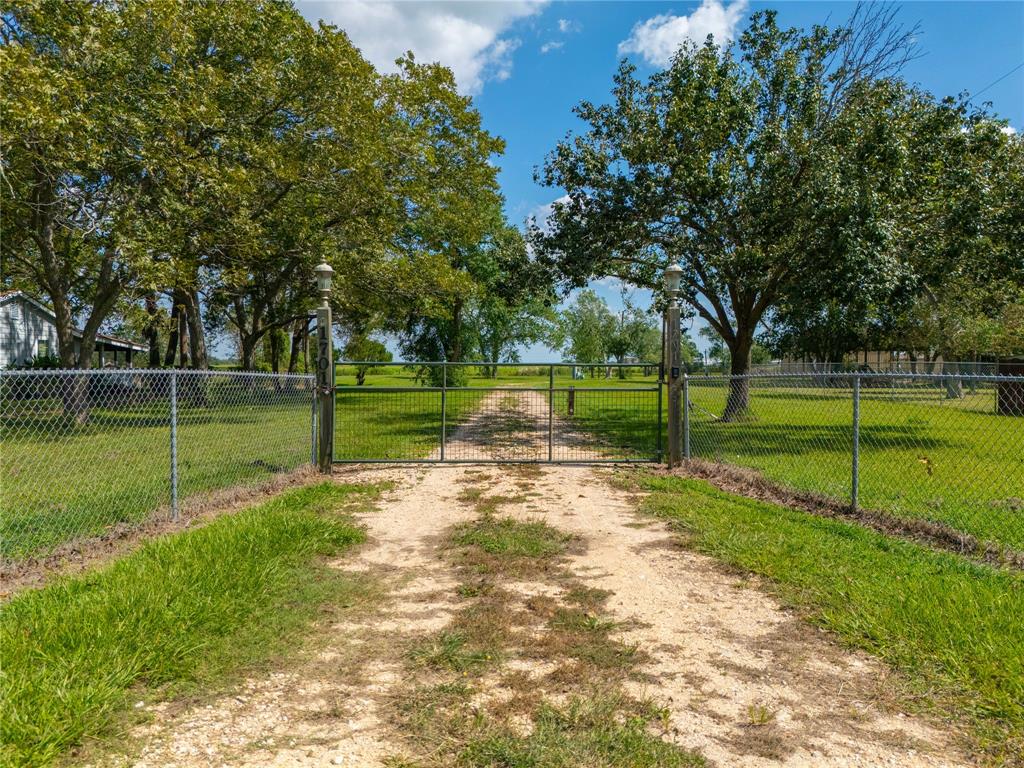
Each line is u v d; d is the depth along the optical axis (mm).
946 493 6309
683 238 14078
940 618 3244
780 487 6652
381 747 2307
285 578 3988
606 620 3502
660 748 2293
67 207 13164
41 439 10383
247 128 14398
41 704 2338
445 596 3863
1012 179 12336
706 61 13414
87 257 15914
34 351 26375
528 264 15312
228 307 29531
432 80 19688
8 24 12008
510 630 3367
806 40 14477
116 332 33812
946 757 2258
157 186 12766
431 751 2283
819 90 13578
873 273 11070
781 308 15430
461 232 21812
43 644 2779
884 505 5734
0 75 9461
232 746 2293
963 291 16984
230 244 15047
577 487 7215
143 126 11758
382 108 18047
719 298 16938
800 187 12570
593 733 2385
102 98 11898
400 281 18062
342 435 12195
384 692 2709
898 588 3721
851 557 4406
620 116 14305
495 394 15234
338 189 16516
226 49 14984
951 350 27250
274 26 15133
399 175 18750
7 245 13984
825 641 3234
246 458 8133
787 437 11141
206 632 3111
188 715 2492
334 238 16828
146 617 3084
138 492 6281
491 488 7176
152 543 4414
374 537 5152
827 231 11570
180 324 28797
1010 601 3426
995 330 25938
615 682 2809
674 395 8625
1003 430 11688
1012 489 6520
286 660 2980
